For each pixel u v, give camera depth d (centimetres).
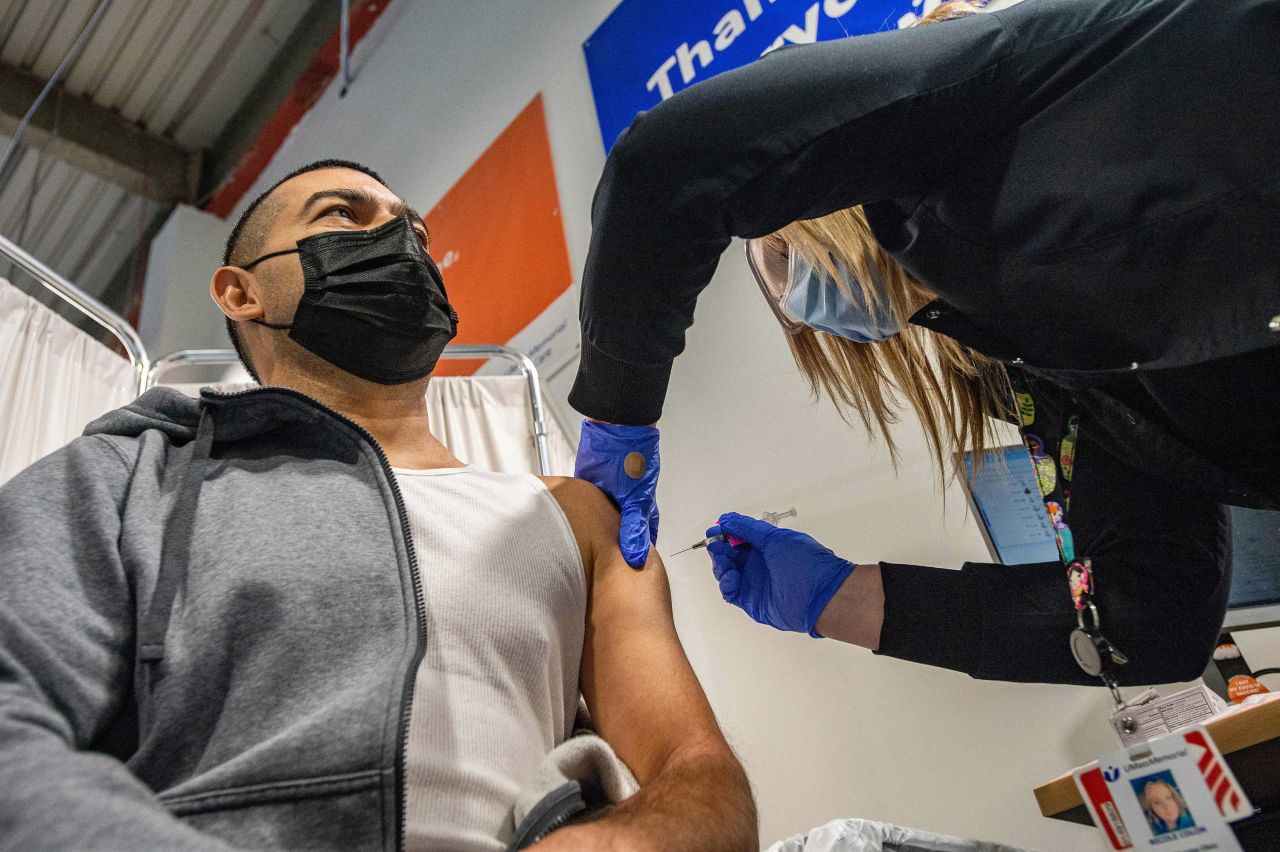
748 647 208
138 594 76
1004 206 91
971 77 89
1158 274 85
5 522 77
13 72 497
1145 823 85
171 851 47
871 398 145
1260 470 109
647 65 294
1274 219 79
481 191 350
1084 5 91
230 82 529
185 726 71
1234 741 89
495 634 88
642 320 104
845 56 91
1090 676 123
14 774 51
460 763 77
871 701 186
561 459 248
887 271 120
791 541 145
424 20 434
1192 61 81
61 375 207
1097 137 85
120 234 593
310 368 118
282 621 76
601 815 78
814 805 185
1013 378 129
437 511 98
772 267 139
